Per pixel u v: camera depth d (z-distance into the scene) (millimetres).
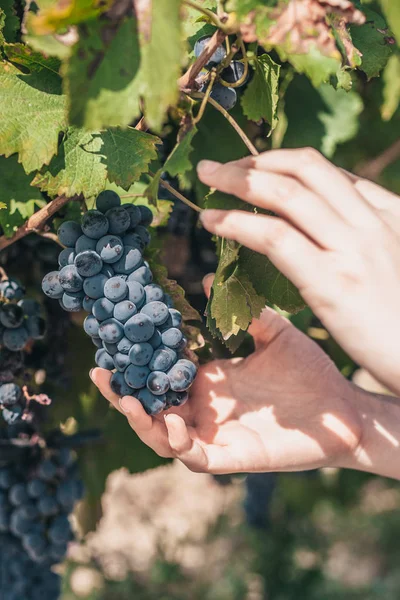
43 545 906
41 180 723
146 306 703
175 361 707
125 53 619
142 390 701
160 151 879
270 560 1781
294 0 654
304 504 1824
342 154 1125
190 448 728
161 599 1691
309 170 623
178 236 973
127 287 699
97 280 698
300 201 612
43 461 898
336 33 686
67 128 724
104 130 726
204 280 806
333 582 1915
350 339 616
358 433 829
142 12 611
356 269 607
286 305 730
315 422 818
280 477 1558
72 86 621
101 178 724
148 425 702
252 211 701
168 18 609
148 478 2234
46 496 900
